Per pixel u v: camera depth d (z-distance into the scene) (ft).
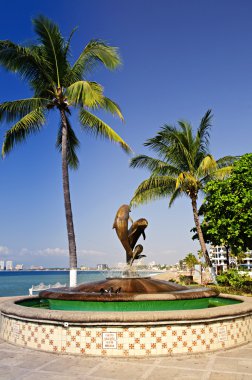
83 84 51.13
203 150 81.61
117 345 20.99
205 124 79.92
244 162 70.69
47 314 22.17
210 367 18.94
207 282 77.46
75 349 21.40
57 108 60.95
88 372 18.22
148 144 79.51
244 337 24.02
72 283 54.95
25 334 23.27
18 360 20.35
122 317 21.02
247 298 32.63
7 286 188.34
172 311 21.77
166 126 77.61
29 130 57.00
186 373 17.98
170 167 79.87
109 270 31.35
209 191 74.18
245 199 66.13
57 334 21.91
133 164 81.10
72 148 67.26
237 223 68.08
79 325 21.47
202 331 21.99
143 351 20.94
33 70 58.44
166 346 21.16
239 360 20.24
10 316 24.50
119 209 31.76
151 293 25.77
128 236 31.12
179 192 85.05
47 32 56.95
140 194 78.64
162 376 17.56
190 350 21.49
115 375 17.75
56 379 17.19
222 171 76.43
